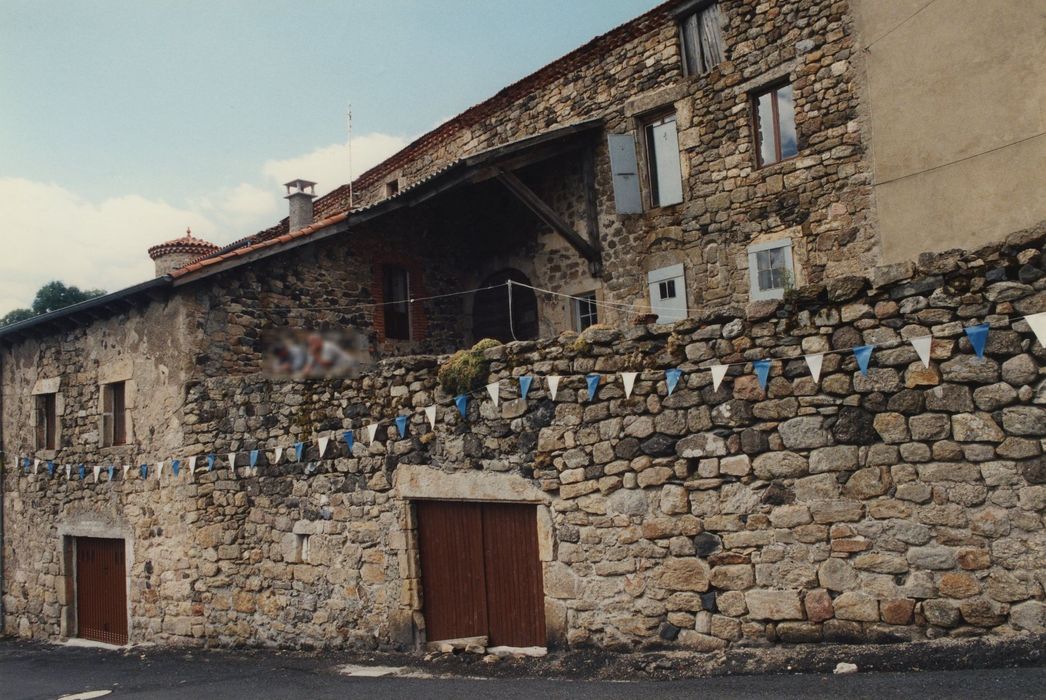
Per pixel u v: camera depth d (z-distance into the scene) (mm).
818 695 4457
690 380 5809
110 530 10914
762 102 10305
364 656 7508
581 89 12062
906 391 4996
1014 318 4684
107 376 11203
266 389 8875
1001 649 4531
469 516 7203
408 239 13023
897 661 4727
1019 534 4633
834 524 5211
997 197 8273
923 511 4926
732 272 10406
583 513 6289
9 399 13344
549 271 12789
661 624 5867
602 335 6254
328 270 11773
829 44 9523
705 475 5715
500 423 6836
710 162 10617
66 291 28156
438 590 7387
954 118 8570
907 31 8906
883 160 9086
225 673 7512
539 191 12883
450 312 13664
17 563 12875
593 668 5832
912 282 5008
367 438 7840
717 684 5004
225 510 9172
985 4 8352
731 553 5586
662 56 11062
